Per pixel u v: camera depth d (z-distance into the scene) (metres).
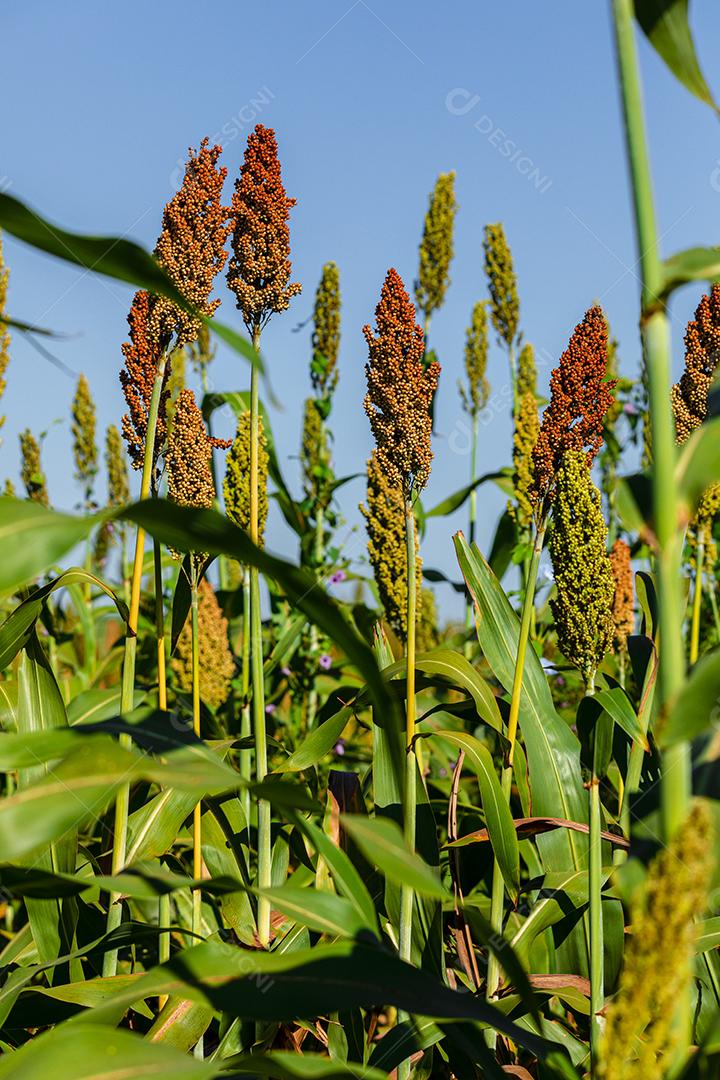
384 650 2.74
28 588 2.76
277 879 2.62
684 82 1.98
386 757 2.52
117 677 4.54
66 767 1.96
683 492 1.89
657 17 1.97
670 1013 1.74
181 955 2.05
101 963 2.52
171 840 2.46
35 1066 1.88
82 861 2.77
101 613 4.79
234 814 2.62
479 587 2.62
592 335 2.50
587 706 2.41
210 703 3.49
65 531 1.77
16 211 1.85
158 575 2.46
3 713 2.60
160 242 2.47
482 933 2.01
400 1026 2.30
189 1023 2.29
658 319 1.95
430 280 4.75
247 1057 1.99
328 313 4.48
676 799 1.85
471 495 4.42
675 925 1.71
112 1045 1.95
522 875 2.81
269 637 4.03
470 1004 2.04
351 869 2.09
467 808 2.84
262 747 2.51
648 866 1.93
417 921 2.43
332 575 4.23
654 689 2.57
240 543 1.85
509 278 4.77
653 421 1.94
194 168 2.48
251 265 2.54
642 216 1.95
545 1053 2.05
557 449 2.50
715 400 1.99
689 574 3.47
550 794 2.55
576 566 2.41
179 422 2.55
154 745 2.05
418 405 2.45
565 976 2.41
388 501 2.96
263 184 2.54
